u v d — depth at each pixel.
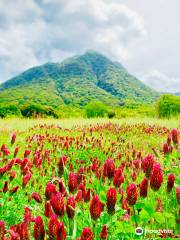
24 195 5.61
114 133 15.11
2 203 4.89
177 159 6.06
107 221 3.44
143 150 10.98
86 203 3.86
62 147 10.77
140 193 3.52
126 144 11.95
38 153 8.35
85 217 3.37
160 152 8.02
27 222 3.10
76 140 11.66
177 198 3.69
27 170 5.80
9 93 158.38
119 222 3.26
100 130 15.75
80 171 4.11
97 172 4.94
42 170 7.21
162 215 3.27
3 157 6.88
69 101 156.25
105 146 11.99
